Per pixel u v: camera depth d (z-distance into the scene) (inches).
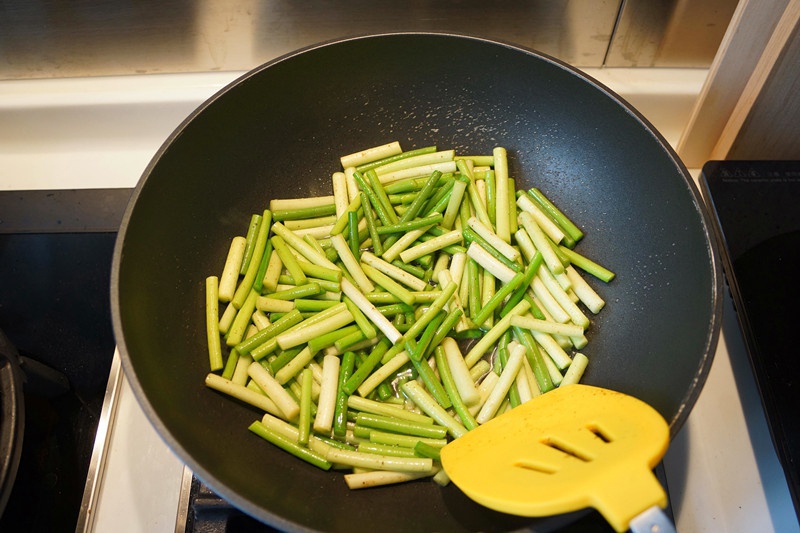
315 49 20.1
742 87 20.8
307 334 19.8
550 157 21.4
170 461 19.3
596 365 19.9
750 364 19.2
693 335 17.8
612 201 20.5
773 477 18.9
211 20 22.4
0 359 18.2
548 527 15.5
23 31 22.6
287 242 21.3
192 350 19.6
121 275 17.8
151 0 21.8
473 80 21.0
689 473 19.0
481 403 19.6
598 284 20.5
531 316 20.2
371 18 22.5
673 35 22.5
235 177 21.0
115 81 23.9
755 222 20.7
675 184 18.7
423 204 21.3
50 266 21.9
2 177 23.8
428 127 22.2
